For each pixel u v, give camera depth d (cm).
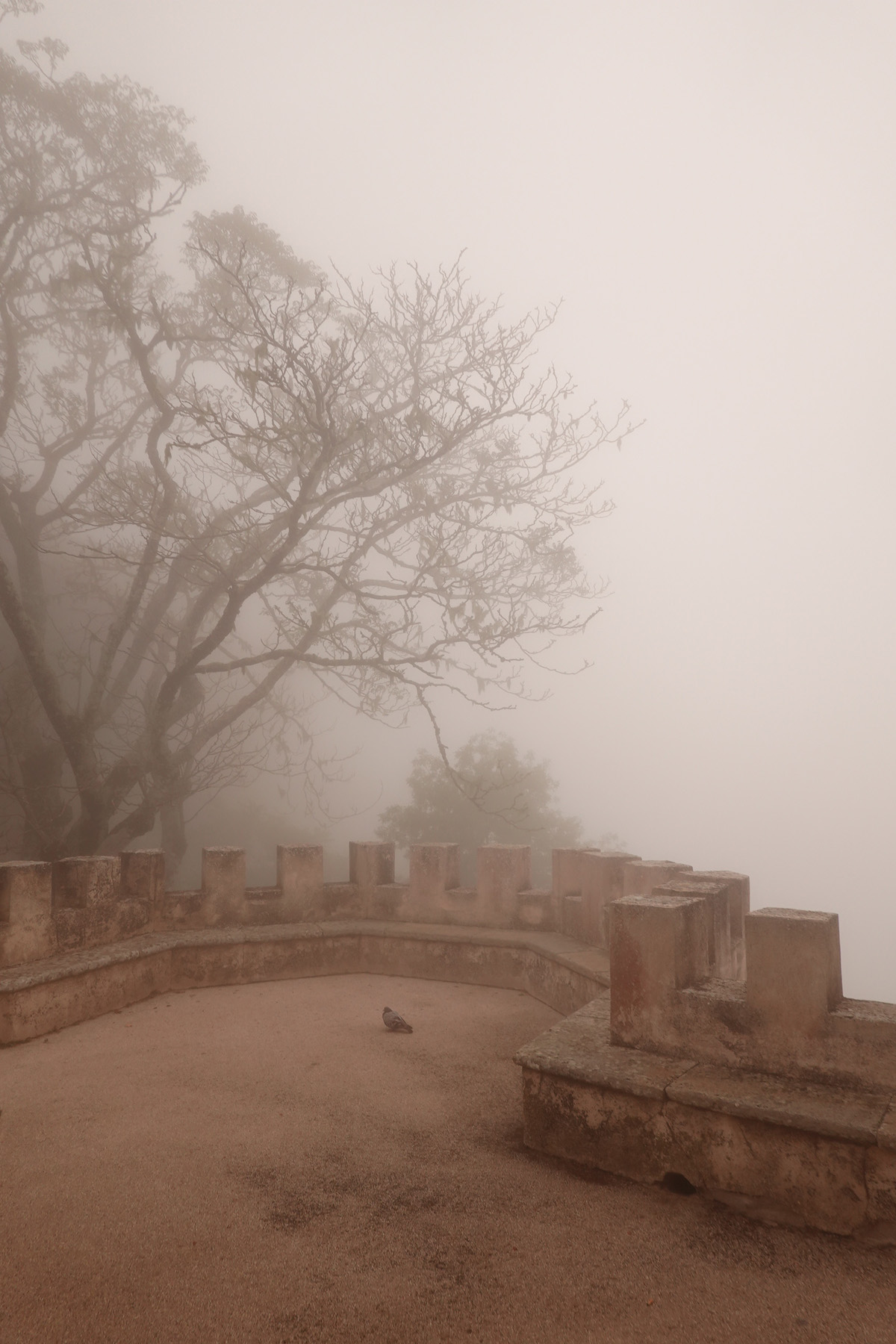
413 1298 308
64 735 1598
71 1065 589
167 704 1625
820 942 403
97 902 771
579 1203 384
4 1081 555
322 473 1445
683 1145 395
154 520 1509
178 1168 421
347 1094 535
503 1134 470
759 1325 291
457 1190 397
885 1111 365
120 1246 344
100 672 1655
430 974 875
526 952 831
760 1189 373
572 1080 429
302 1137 463
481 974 855
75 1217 369
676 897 486
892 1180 343
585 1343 282
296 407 1362
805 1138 364
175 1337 284
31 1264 329
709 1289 313
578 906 827
